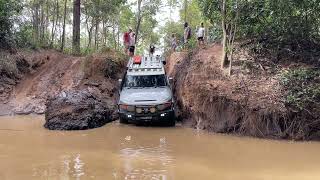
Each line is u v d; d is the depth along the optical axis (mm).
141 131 14938
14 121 16891
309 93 14039
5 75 20312
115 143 12898
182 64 18906
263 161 10922
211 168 10141
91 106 16016
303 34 17094
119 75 20219
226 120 14562
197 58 17531
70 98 16109
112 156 11172
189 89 16000
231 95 14633
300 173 9836
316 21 17203
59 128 15062
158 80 17016
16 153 11414
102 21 33969
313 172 9930
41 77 20703
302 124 13641
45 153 11430
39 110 18750
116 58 20562
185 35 22641
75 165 10188
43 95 19562
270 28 17234
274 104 13883
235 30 16391
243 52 16906
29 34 24500
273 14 16547
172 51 23391
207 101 15125
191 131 14922
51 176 9242
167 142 13117
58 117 15352
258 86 14820
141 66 17891
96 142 12992
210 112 15016
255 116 14000
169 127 15727
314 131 13680
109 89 18969
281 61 16219
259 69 15750
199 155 11461
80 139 13438
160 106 15477
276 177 9484
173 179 9133
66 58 22172
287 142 13273
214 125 14789
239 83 15094
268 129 13867
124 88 16891
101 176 9273
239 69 15891
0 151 11633
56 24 32281
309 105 13820
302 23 17000
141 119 15539
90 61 20328
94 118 15719
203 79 15789
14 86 20172
